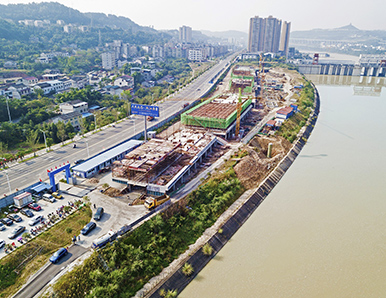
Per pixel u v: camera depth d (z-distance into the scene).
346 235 81.75
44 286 58.78
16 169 104.31
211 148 135.00
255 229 84.25
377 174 117.88
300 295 62.31
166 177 98.06
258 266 70.12
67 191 92.50
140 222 78.50
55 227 75.19
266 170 118.25
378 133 167.75
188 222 82.38
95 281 60.56
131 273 63.88
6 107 161.50
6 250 66.25
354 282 66.12
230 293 62.38
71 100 186.75
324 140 156.62
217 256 73.56
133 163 96.56
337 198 100.38
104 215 80.69
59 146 125.94
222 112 161.00
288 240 79.44
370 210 93.56
